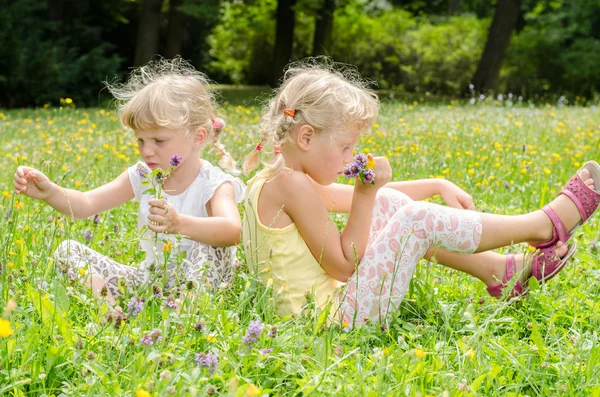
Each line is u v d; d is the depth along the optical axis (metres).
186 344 3.06
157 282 3.69
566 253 4.05
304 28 40.62
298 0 33.69
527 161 8.84
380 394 2.71
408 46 38.88
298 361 3.03
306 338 3.36
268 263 3.93
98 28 33.31
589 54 36.84
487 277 4.18
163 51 39.91
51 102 27.16
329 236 3.83
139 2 36.81
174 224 3.75
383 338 3.60
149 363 2.86
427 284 3.98
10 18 26.56
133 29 38.22
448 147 9.94
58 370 2.95
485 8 52.12
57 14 31.44
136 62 31.20
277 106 3.97
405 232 3.79
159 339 3.04
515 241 3.92
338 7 36.00
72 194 4.27
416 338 3.58
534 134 12.25
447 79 38.00
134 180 4.41
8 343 2.92
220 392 2.78
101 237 5.00
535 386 3.09
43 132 13.07
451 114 16.22
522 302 4.04
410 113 17.00
